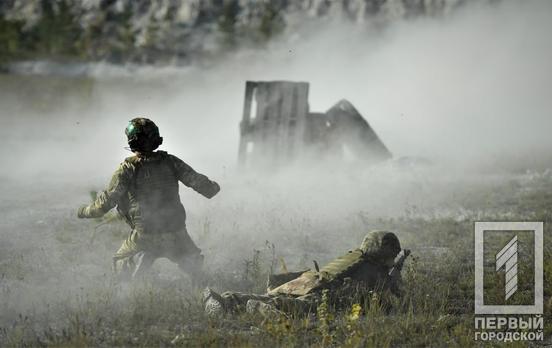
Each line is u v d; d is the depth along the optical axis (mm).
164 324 17547
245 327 17266
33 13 169000
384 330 16938
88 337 16344
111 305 18609
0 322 17547
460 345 16594
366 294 18344
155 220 19609
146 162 19641
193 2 176875
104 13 172250
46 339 16406
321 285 18188
